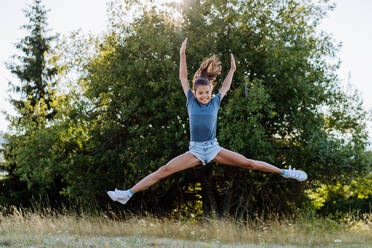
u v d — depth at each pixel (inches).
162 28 429.7
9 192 652.1
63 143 490.0
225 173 457.4
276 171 150.2
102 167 492.7
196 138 148.1
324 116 450.0
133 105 417.4
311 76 412.2
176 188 504.1
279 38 386.6
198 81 148.6
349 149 407.5
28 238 249.6
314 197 545.6
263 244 266.8
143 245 247.1
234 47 412.5
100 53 489.1
